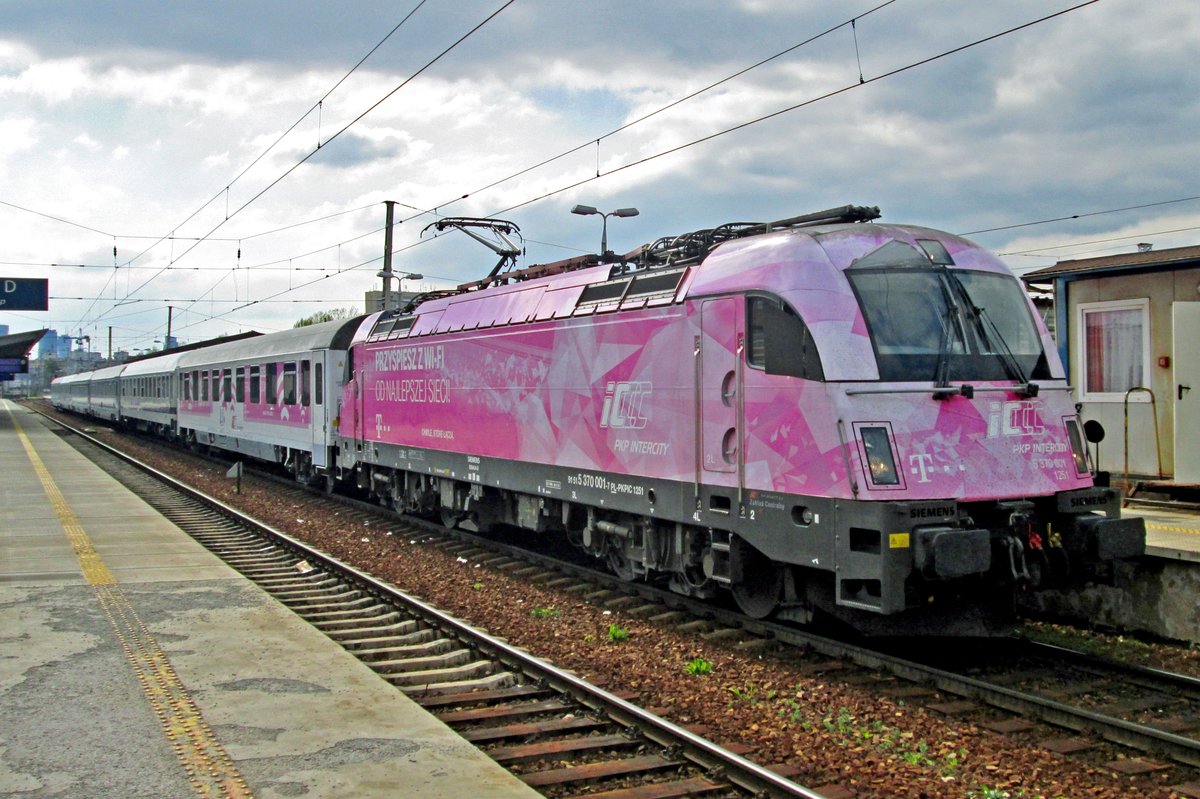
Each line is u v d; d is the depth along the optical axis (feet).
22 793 16.79
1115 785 19.36
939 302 27.84
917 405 26.25
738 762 19.11
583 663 27.99
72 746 19.07
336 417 67.36
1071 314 48.52
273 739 19.65
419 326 53.93
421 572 42.60
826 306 26.84
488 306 46.68
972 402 26.91
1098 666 27.27
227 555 44.88
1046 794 18.79
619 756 20.71
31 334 192.24
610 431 35.86
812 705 24.12
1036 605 35.09
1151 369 44.80
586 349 37.45
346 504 66.49
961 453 26.27
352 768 18.15
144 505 61.77
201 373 106.32
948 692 25.03
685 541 33.17
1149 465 45.06
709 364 30.66
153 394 134.51
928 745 21.44
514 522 46.80
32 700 21.95
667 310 32.73
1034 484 27.12
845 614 28.37
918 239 28.99
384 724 20.67
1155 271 44.60
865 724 22.74
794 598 29.68
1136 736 21.15
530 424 41.57
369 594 36.68
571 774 19.26
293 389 75.05
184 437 119.14
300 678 23.99
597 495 36.78
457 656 27.99
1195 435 41.11
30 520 53.57
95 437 145.38
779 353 27.61
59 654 25.88
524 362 42.09
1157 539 32.53
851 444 25.39
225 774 17.76
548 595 37.45
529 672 26.22
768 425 28.02
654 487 33.42
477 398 46.39
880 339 26.71
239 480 73.61
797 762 20.29
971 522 25.63
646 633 31.53
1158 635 31.12
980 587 27.32
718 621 32.53
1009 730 22.16
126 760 18.38
